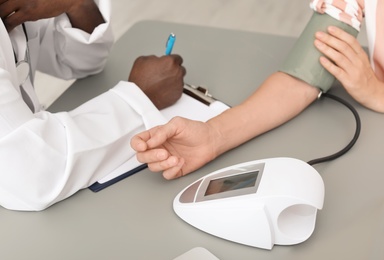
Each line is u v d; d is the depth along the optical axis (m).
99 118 0.87
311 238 0.71
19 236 0.73
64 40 1.09
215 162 0.87
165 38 1.27
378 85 1.00
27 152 0.76
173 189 0.81
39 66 1.18
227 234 0.71
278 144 0.91
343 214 0.75
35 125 0.77
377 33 1.05
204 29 1.30
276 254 0.69
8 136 0.75
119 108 0.90
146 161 0.81
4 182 0.76
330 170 0.84
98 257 0.69
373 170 0.84
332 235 0.72
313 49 0.99
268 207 0.68
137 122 0.90
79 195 0.81
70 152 0.79
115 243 0.72
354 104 1.01
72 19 1.08
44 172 0.77
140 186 0.82
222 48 1.22
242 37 1.26
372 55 1.08
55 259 0.70
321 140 0.92
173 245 0.71
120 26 2.86
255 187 0.70
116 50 1.23
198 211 0.72
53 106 1.03
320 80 0.98
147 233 0.73
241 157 0.88
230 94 1.06
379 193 0.79
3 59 0.83
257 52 1.20
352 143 0.89
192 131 0.84
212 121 0.89
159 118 0.90
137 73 1.00
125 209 0.77
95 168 0.82
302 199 0.67
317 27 1.00
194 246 0.71
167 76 0.98
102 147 0.82
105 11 1.08
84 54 1.10
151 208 0.77
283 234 0.69
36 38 1.08
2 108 0.75
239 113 0.92
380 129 0.94
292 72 0.99
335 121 0.97
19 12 0.90
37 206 0.77
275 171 0.71
